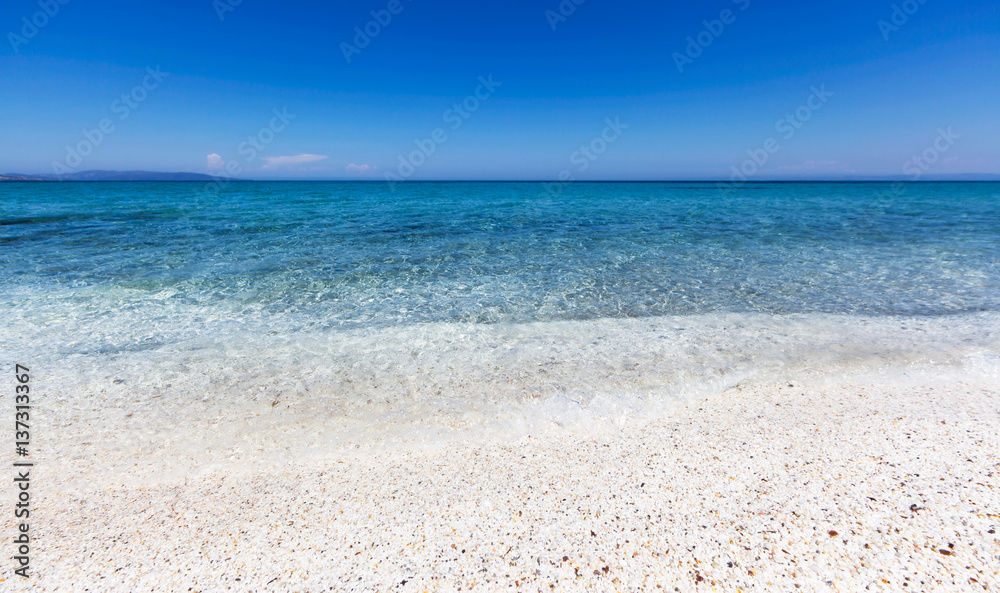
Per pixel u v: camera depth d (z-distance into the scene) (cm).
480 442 393
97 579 250
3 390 482
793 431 388
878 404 434
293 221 1942
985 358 537
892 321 686
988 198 3866
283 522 296
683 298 817
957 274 976
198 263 1079
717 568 245
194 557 266
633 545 265
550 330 663
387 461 368
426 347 602
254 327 673
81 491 335
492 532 280
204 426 421
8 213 2136
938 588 225
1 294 809
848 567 240
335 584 245
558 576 245
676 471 337
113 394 478
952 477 311
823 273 995
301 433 411
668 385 491
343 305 778
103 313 723
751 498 301
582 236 1533
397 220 2019
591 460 359
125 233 1528
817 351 575
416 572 251
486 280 944
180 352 584
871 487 305
